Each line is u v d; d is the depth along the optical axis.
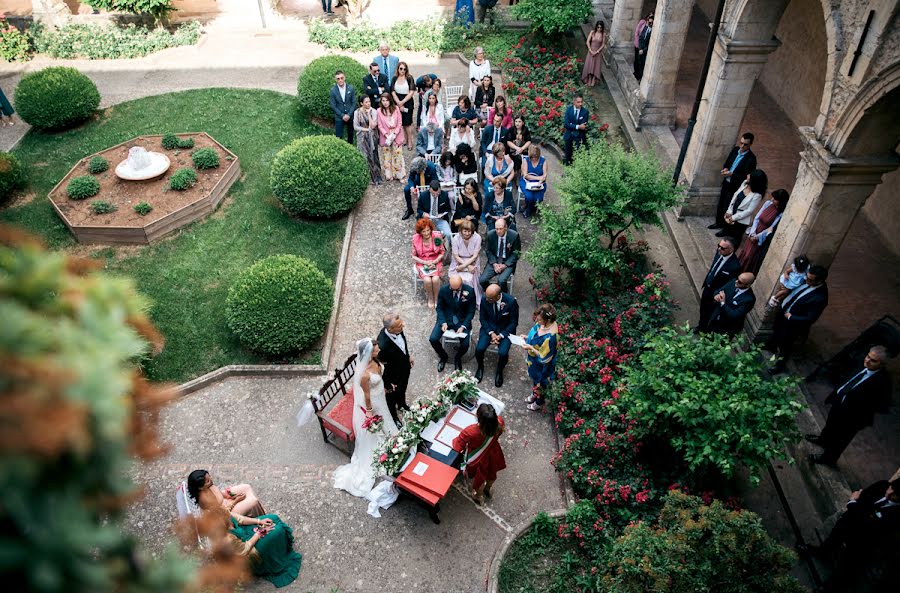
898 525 6.17
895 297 10.52
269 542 7.00
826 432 7.85
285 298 9.57
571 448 8.13
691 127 11.59
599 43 15.86
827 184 8.20
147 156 13.02
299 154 12.08
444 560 7.45
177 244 11.89
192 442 8.72
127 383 1.69
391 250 11.88
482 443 7.26
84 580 1.50
